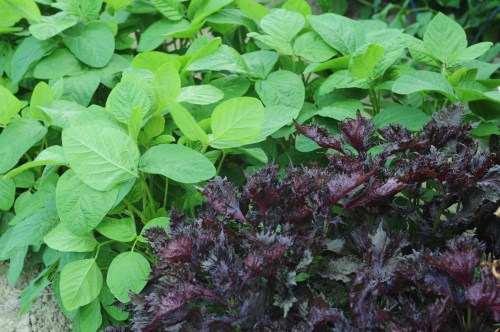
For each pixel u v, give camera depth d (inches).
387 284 32.8
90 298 38.2
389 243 33.2
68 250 38.6
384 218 37.1
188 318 33.4
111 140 37.6
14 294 45.3
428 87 40.2
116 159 37.5
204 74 49.7
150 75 42.9
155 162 38.0
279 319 33.2
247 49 50.6
